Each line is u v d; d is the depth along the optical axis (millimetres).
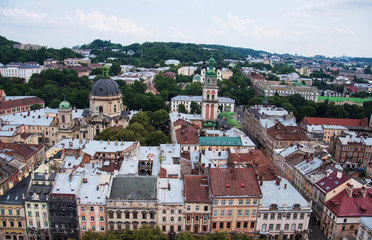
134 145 182750
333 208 136875
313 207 153750
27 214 125312
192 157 182125
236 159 175625
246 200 126625
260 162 174625
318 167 163250
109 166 153250
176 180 136250
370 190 143500
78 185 127312
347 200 137125
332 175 150000
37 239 128000
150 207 124500
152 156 178875
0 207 125000
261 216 128875
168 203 124750
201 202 124938
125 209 123688
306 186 161875
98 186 128500
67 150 171000
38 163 196500
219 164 184125
